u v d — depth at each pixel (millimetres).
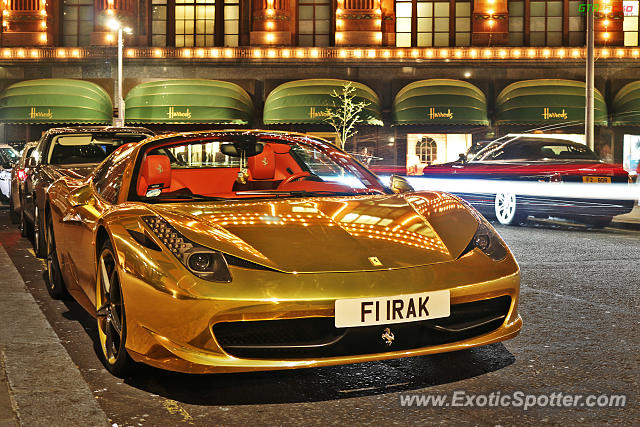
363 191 4516
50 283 5621
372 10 25938
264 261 3250
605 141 25547
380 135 25781
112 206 4121
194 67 26016
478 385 3391
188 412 3092
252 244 3367
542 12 25938
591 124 18609
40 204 7434
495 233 3789
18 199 10906
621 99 25172
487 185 11977
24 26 26516
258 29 26250
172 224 3488
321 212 3783
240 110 25422
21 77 26219
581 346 4047
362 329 3201
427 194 4297
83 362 3850
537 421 2928
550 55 25344
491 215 12906
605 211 10758
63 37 26812
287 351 3213
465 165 12531
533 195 11188
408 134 25734
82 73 26203
